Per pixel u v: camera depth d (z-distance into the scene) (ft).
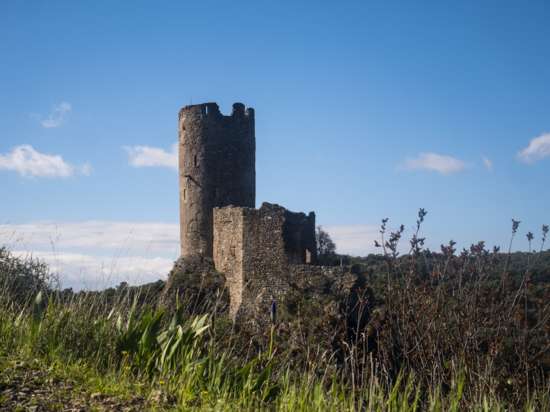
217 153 120.26
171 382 29.04
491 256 29.71
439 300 29.17
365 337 30.78
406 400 27.14
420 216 31.09
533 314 29.89
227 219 101.35
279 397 29.19
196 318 33.37
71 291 36.94
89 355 31.01
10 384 25.94
